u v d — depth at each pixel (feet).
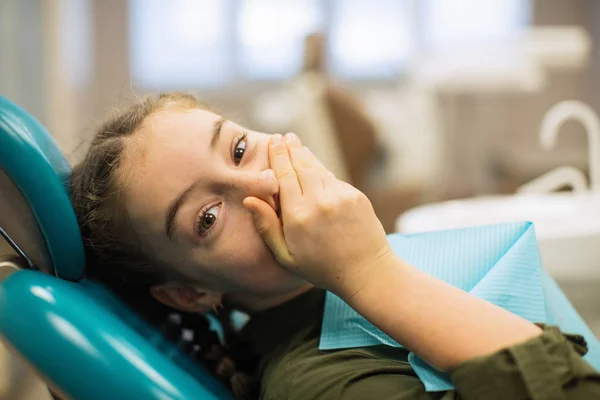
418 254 2.50
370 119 8.25
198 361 2.64
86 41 11.51
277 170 2.29
